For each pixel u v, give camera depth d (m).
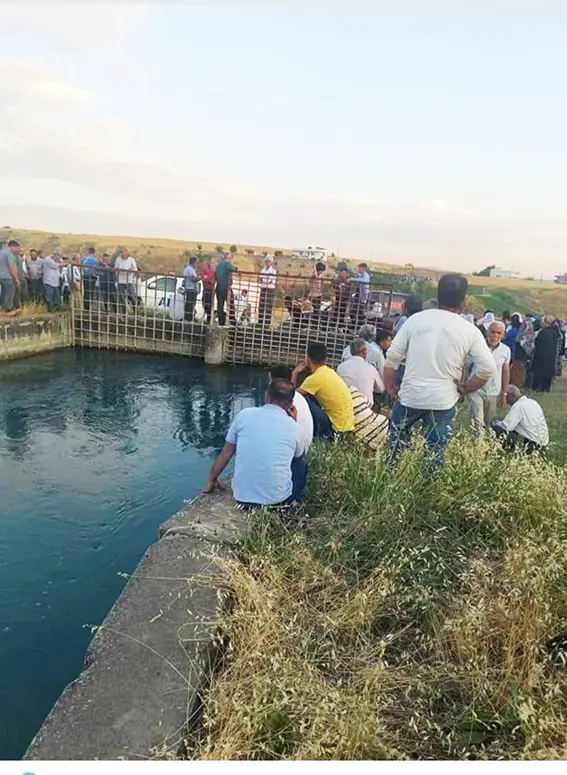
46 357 13.16
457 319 4.36
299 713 2.11
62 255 14.95
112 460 7.31
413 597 2.81
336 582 2.98
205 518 3.74
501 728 2.17
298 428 3.97
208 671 2.48
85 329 14.34
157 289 14.30
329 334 13.22
